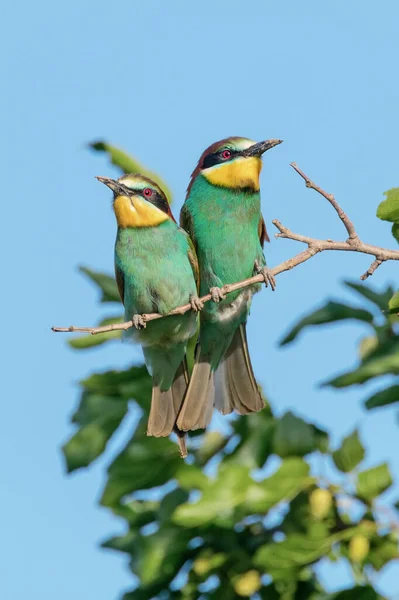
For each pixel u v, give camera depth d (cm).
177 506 1001
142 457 1036
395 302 952
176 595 1005
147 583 982
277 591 952
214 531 973
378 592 921
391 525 917
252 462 1023
